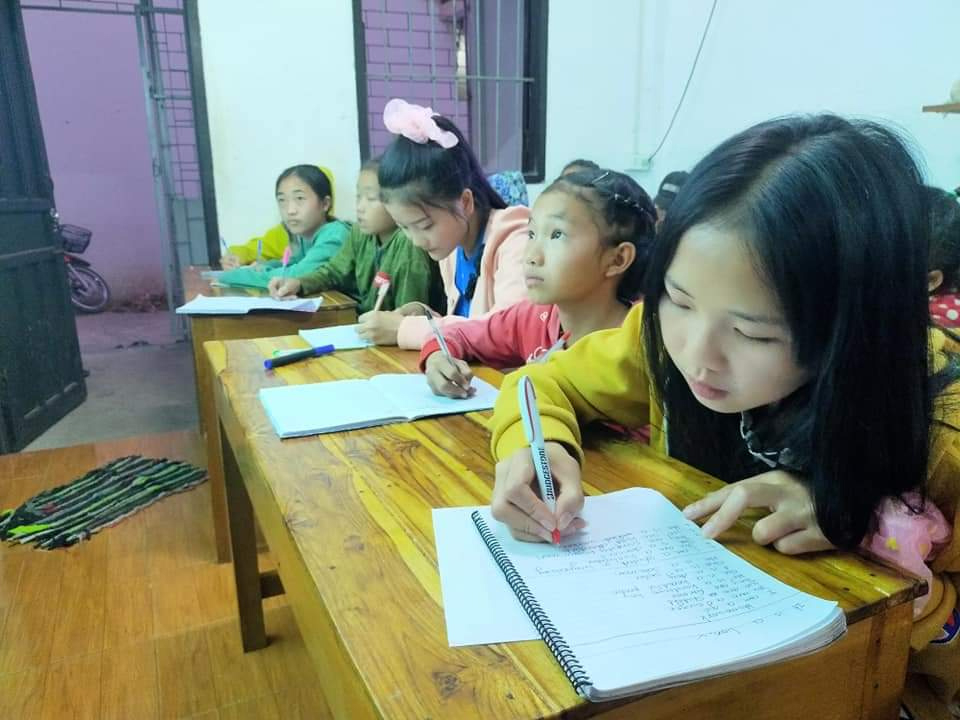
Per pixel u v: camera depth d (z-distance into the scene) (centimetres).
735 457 67
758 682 44
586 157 316
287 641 134
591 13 301
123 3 464
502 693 39
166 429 282
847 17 230
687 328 51
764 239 44
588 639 42
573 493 57
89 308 533
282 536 62
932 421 52
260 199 278
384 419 85
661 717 41
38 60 499
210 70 261
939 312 76
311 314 187
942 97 205
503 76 305
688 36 296
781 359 48
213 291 216
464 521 59
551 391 77
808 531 52
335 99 278
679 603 46
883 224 44
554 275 104
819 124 48
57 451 238
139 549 169
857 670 48
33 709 116
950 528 58
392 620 45
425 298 201
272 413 87
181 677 124
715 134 288
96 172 530
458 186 147
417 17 294
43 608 144
